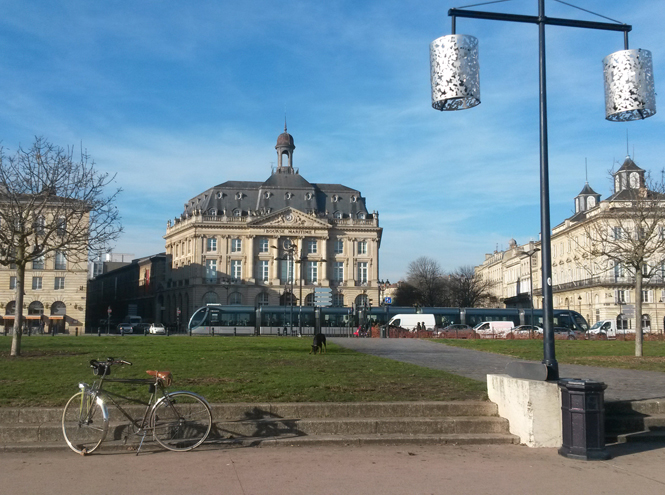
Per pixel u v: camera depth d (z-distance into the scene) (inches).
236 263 4320.9
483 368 804.0
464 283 4503.0
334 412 471.8
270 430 444.8
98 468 367.9
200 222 4276.6
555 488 337.4
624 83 436.8
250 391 522.9
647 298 3063.5
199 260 4269.2
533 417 436.1
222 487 330.6
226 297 4254.4
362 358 912.9
